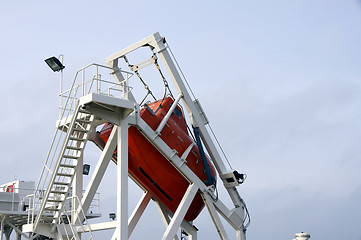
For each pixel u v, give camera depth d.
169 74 20.52
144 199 22.08
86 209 18.47
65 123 17.39
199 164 21.20
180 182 20.97
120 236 15.55
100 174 18.25
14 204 20.20
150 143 19.61
